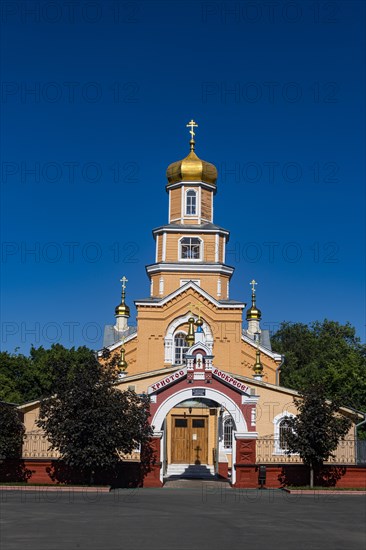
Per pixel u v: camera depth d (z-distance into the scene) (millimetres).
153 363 50875
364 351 81750
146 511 23656
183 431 48531
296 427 34656
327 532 19156
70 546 16094
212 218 58156
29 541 16719
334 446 34406
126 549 15852
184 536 17984
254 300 61781
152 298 53281
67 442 32812
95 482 35906
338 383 59031
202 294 51938
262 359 52281
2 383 67688
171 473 46031
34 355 76125
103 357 35562
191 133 59438
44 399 34188
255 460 37000
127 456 39562
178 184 57688
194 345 38219
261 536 18234
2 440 34000
